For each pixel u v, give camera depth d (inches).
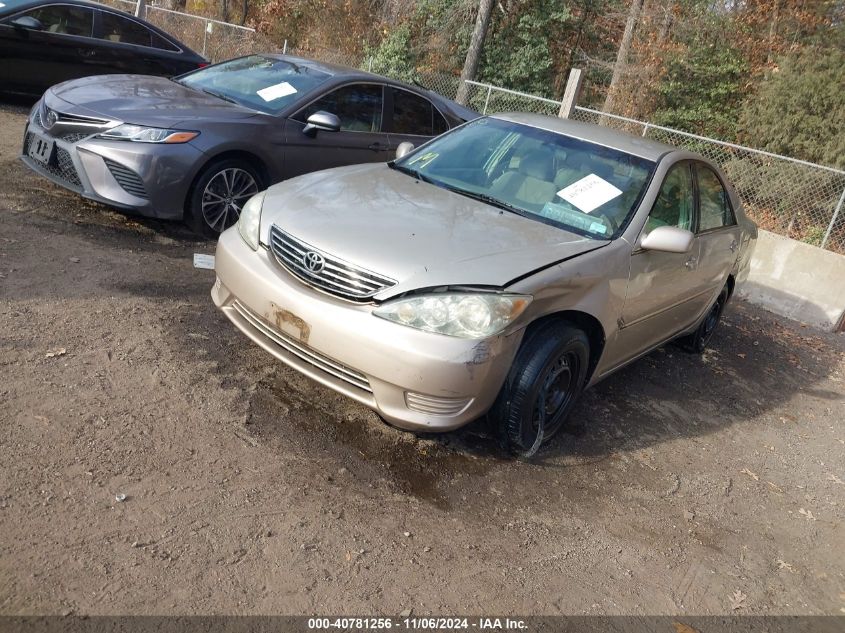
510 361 131.3
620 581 122.3
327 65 268.5
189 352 156.3
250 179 230.7
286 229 139.5
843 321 322.3
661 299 175.5
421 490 131.1
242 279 141.2
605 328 151.9
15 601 87.7
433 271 127.0
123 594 92.9
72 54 361.1
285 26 960.3
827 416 223.6
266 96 244.7
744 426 200.1
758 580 133.0
